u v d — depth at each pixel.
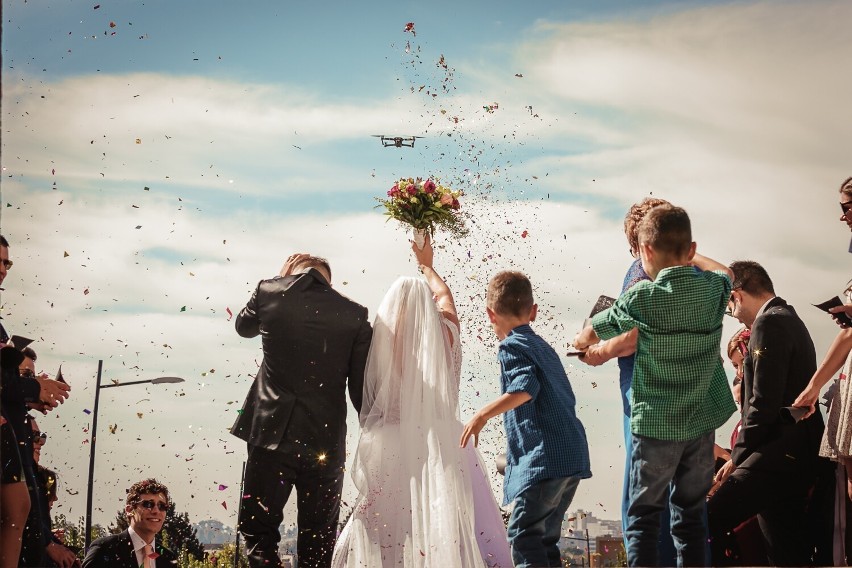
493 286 5.14
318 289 5.21
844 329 5.14
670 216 4.68
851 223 5.58
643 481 4.64
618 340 4.79
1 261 4.90
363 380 5.28
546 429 4.84
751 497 5.49
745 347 6.00
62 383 4.96
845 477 5.26
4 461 4.50
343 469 5.13
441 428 5.25
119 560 5.43
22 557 4.82
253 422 5.06
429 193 5.73
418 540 5.04
